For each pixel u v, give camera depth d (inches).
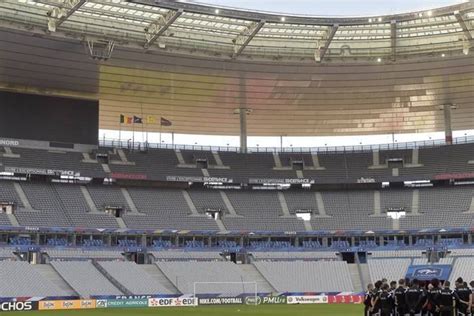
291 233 2915.8
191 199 3061.0
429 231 2866.6
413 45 2363.4
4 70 2497.5
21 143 2760.8
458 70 2536.9
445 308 889.5
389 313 935.7
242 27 2235.5
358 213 3056.1
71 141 2851.9
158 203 2977.4
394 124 3235.7
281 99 2874.0
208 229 2874.0
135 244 2751.0
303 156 3319.4
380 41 2367.1
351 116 3115.2
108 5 1998.0
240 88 2733.8
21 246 2491.4
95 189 2952.8
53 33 2112.5
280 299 2437.3
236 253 2817.4
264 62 2449.6
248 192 3186.5
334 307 2139.5
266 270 2640.3
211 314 1790.1
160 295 2349.9
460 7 2022.6
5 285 2187.5
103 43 2206.0
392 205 3073.3
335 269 2672.2
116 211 2878.9
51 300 2096.5
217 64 2459.4
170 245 2795.3
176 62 2425.0
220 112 3046.3
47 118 2800.2
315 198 3174.2
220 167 3176.7
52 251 2534.5
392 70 2549.2
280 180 3176.7
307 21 2160.4
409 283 951.0
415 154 3238.2
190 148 3245.6
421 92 2807.6
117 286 2370.8
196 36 2287.2
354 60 2452.0
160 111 3014.3
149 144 3196.4
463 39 2266.2
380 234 2910.9
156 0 1971.0
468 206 2957.7
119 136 3228.3
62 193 2856.8
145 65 2444.6
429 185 3147.1
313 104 2942.9
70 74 2541.8
